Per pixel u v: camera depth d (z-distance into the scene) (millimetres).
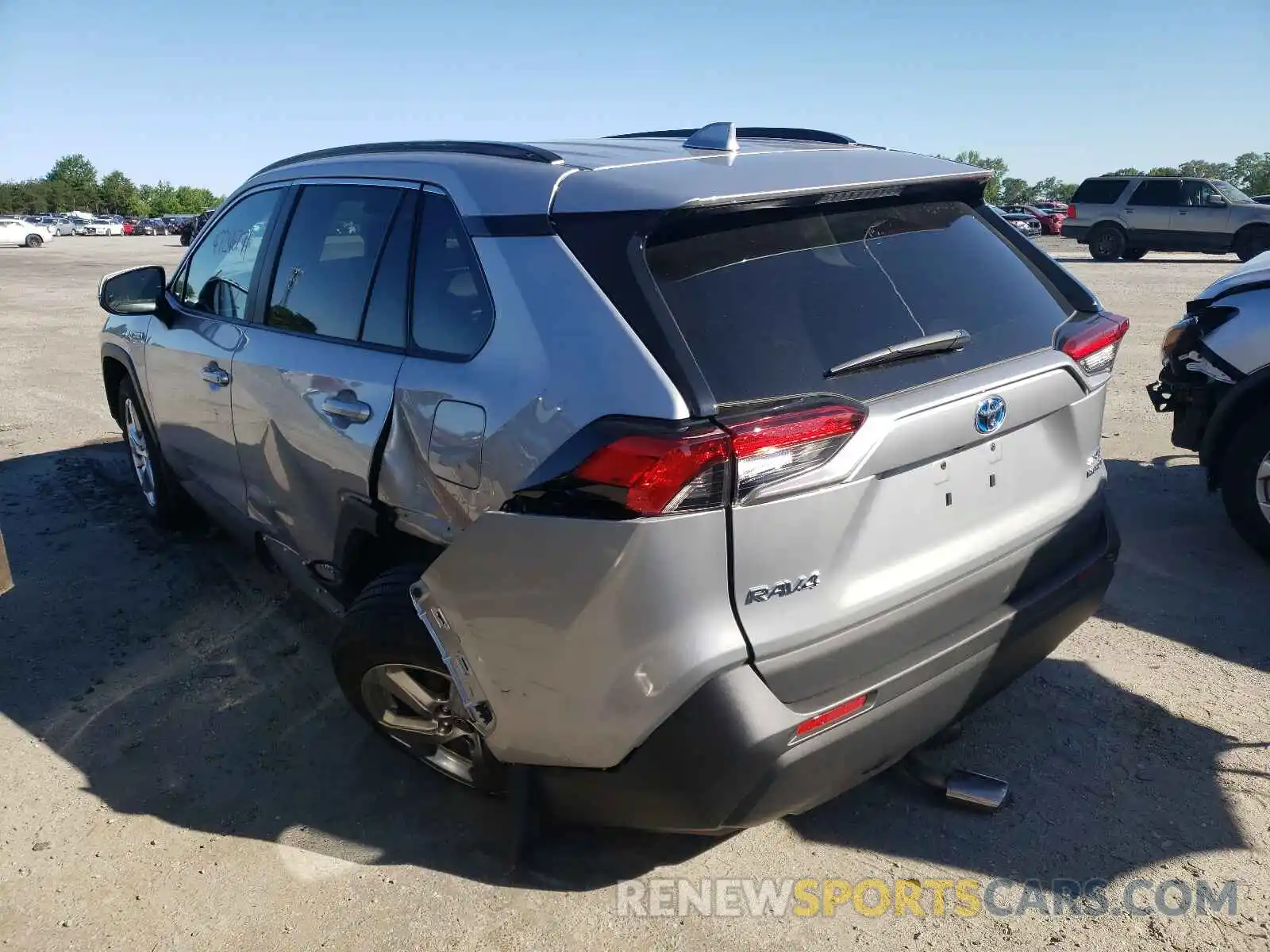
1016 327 2760
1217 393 4648
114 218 73938
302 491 3357
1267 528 4512
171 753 3355
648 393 2166
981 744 3318
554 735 2432
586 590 2242
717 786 2252
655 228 2340
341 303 3197
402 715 3035
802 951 2492
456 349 2662
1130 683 3666
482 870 2783
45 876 2791
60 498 5832
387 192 3109
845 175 2635
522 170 2678
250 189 4059
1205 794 3047
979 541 2645
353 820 3004
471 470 2504
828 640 2320
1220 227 21734
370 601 2855
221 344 3832
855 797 3074
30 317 14609
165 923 2615
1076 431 2912
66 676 3854
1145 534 5031
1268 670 3729
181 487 4727
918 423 2377
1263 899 2629
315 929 2586
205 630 4195
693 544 2145
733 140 2844
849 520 2314
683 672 2197
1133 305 13703
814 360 2316
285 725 3500
